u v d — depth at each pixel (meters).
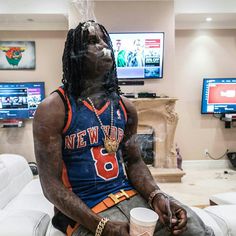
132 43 3.38
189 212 0.88
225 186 3.23
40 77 3.88
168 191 3.03
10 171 1.82
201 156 4.12
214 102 3.90
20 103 3.78
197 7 3.44
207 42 3.95
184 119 4.06
